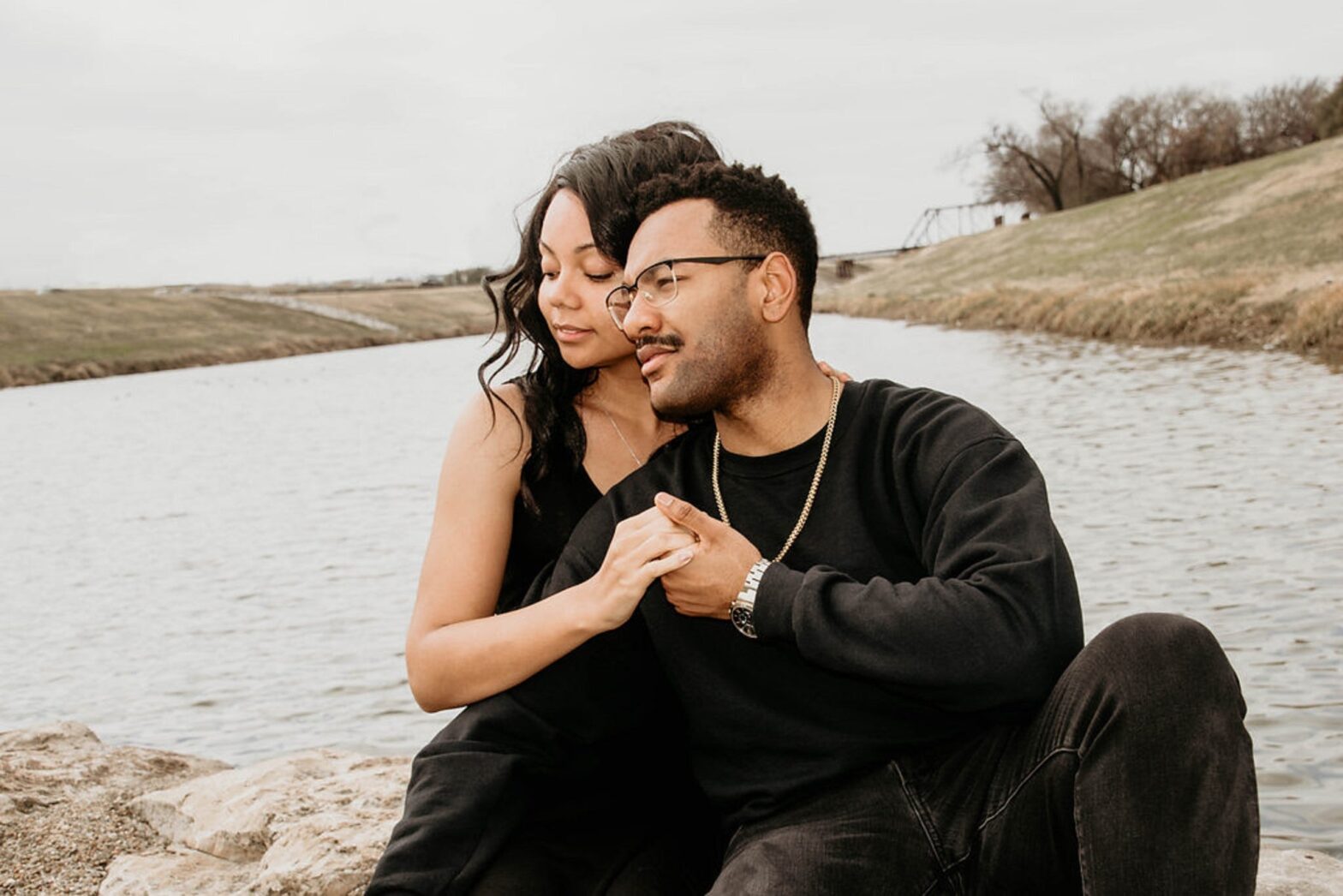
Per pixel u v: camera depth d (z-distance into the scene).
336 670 8.55
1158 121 87.56
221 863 3.54
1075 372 24.86
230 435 31.97
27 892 3.46
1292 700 5.88
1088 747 1.69
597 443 2.54
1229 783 1.65
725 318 2.04
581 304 2.42
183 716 7.81
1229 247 43.12
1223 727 1.66
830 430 2.11
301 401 43.16
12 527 18.30
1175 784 1.64
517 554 2.50
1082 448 15.02
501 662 2.13
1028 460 2.01
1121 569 8.82
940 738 1.94
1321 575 8.09
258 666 8.91
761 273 2.05
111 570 13.95
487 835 2.12
